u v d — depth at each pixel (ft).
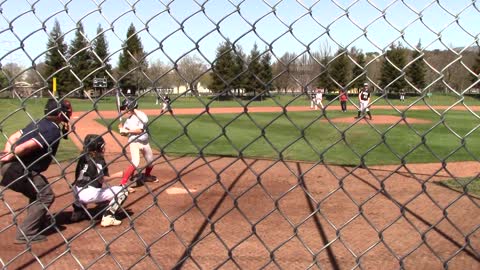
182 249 16.11
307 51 7.46
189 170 31.09
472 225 18.75
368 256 15.47
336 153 39.27
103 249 16.08
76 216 19.42
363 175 29.01
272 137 50.57
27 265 14.70
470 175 29.45
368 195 24.03
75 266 14.57
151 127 59.88
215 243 16.79
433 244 16.60
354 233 17.97
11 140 15.07
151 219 19.89
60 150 39.91
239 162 33.73
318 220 19.77
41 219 16.90
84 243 16.72
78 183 18.39
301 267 14.60
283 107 8.34
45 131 14.83
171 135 52.65
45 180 16.33
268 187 26.04
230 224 19.19
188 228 18.63
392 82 7.81
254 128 58.70
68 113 12.60
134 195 24.43
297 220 19.81
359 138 47.50
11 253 15.70
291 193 24.64
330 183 26.96
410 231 18.15
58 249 16.12
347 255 15.61
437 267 14.47
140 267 14.46
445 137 48.88
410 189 25.32
